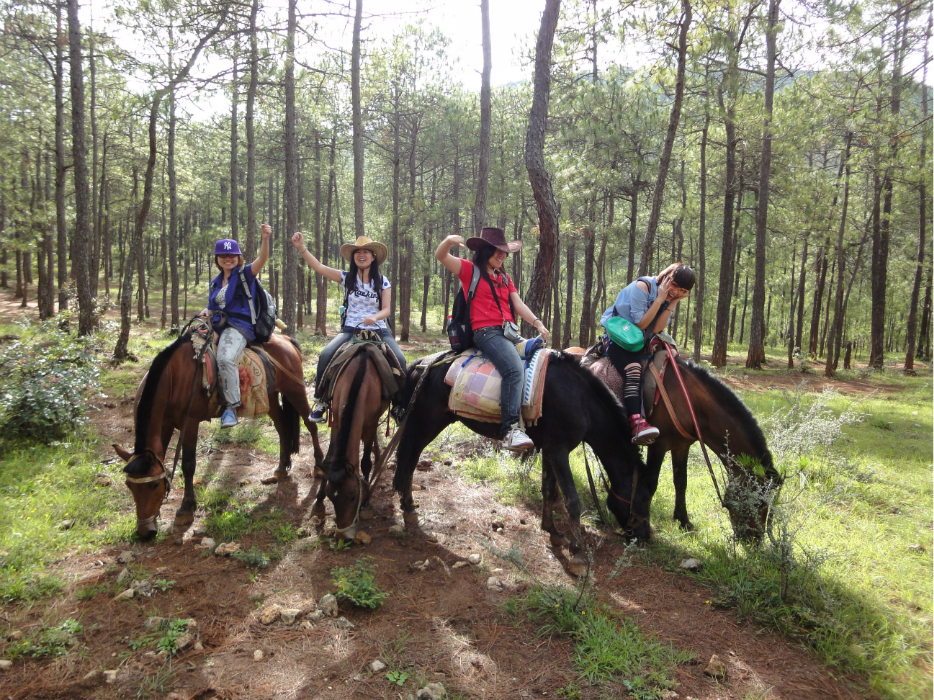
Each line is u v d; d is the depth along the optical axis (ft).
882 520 18.20
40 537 14.25
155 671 10.10
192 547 14.67
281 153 85.35
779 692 10.14
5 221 69.05
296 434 19.72
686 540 16.20
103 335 44.29
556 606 12.12
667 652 11.06
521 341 15.47
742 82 46.73
